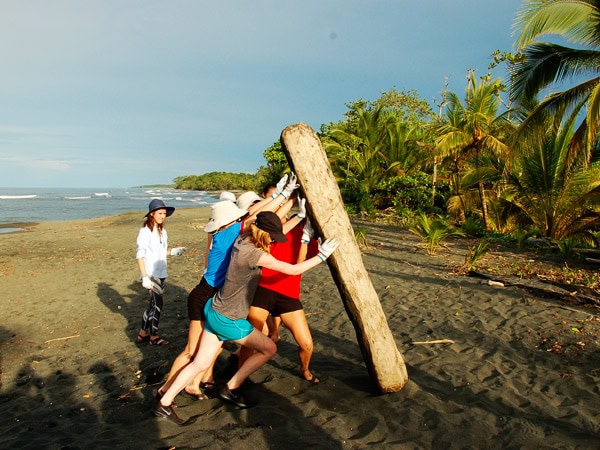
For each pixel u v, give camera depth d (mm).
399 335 5293
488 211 18750
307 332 3857
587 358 4367
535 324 5469
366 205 24172
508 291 7125
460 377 4074
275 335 4844
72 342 5453
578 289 7164
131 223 22781
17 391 4148
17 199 71875
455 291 7219
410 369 4289
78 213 37844
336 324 5699
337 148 26891
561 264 9773
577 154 11969
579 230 13773
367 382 4008
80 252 12648
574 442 2996
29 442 3229
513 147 12664
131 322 6148
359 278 3510
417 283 7867
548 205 14461
